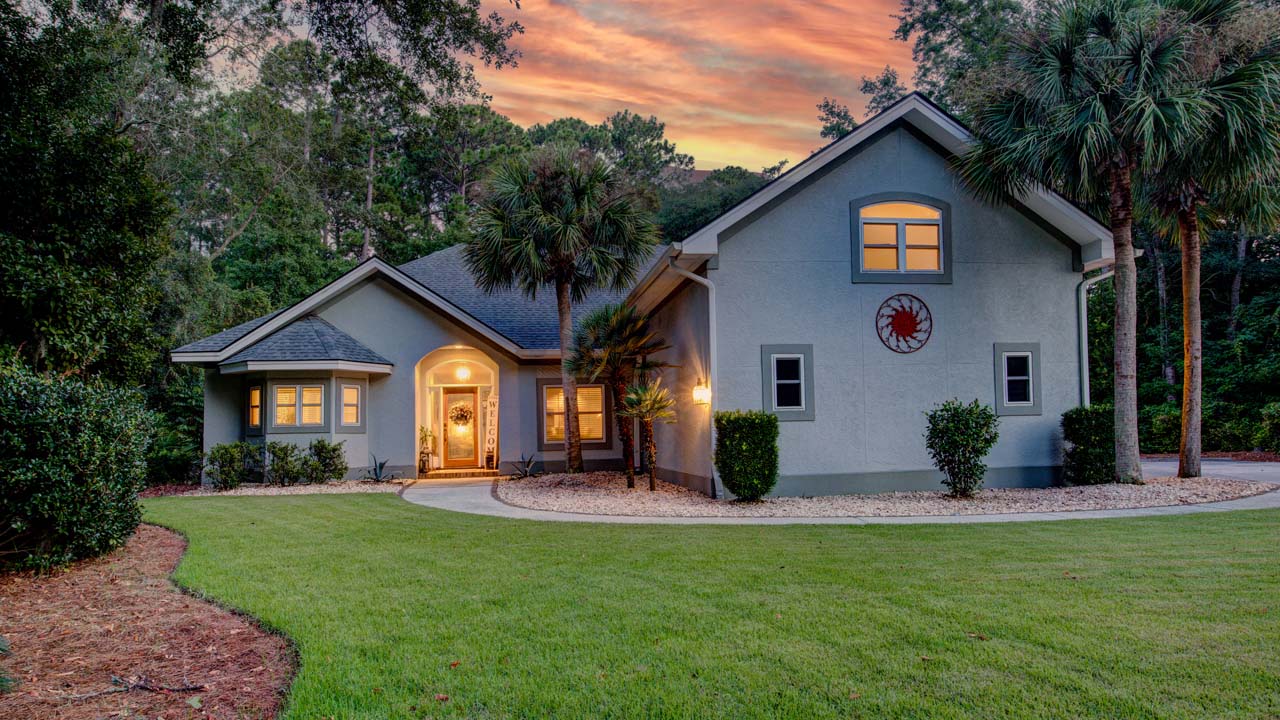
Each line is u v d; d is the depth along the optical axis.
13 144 10.91
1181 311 26.00
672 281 14.97
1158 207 14.21
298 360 16.05
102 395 7.94
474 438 19.64
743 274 13.09
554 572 6.78
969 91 12.62
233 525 9.90
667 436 15.91
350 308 17.73
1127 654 4.32
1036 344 13.84
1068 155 11.81
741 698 3.83
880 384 13.29
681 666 4.29
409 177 38.81
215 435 17.12
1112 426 13.27
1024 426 13.70
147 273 12.82
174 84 20.53
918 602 5.49
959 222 13.71
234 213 28.64
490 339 17.95
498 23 12.80
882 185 13.49
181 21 13.87
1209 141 11.14
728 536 8.70
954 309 13.59
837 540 8.30
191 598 6.07
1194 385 13.78
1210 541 7.75
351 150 36.75
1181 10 11.38
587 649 4.62
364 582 6.47
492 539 8.66
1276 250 25.27
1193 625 4.82
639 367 14.86
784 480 12.89
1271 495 11.48
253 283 29.20
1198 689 3.82
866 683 3.99
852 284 13.32
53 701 3.94
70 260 11.35
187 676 4.31
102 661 4.58
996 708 3.64
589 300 20.55
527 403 18.42
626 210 14.91
